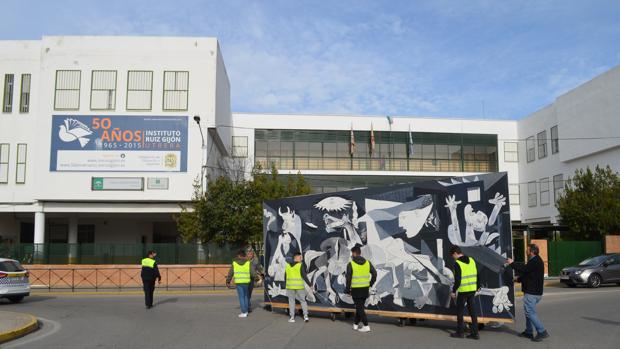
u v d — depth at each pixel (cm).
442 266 1174
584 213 3041
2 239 3862
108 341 1055
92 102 3192
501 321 1073
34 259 2941
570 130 3916
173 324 1291
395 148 4731
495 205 1109
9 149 3247
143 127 3183
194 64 3247
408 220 1243
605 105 3538
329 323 1298
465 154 4803
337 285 1355
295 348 962
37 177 3134
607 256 2469
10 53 3316
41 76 3198
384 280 1263
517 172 4791
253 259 1561
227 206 2862
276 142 4612
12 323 1232
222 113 3662
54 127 3166
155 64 3241
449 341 1017
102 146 3161
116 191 3136
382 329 1186
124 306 1762
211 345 1000
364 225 1324
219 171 3706
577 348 937
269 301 1536
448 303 1156
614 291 2141
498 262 1090
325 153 4650
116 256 2948
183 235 2933
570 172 3972
